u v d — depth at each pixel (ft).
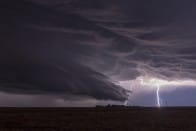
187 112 191.62
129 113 180.86
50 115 154.71
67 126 96.58
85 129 88.99
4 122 108.27
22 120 118.21
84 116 149.07
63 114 165.99
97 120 123.44
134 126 98.02
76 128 91.04
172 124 104.73
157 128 92.17
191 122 112.68
